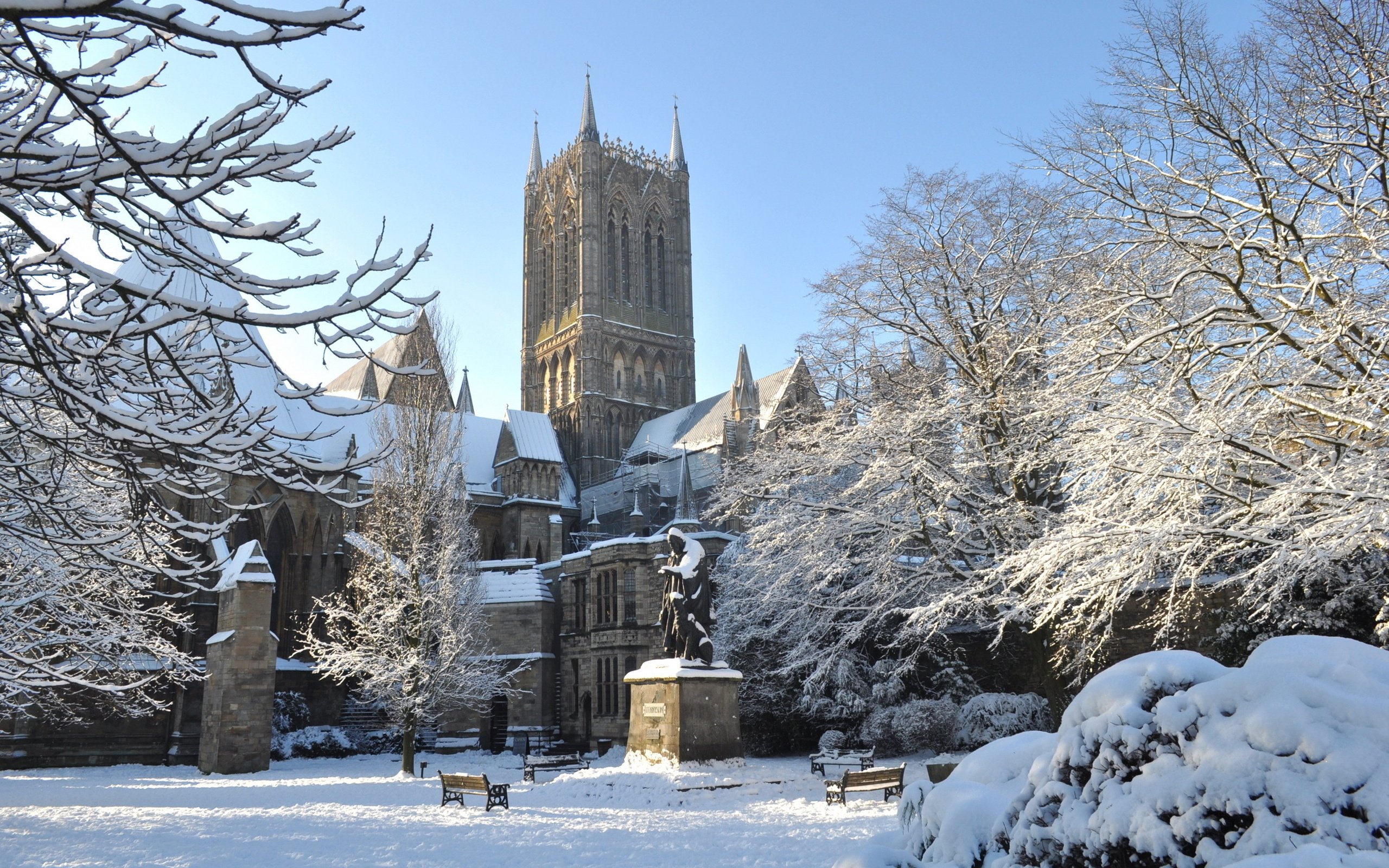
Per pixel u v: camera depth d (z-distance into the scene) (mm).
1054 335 27844
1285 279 21203
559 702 72625
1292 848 5891
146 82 7652
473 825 22812
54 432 10070
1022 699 39219
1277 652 6902
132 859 17094
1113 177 23172
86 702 55500
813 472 33688
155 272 9930
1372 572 21984
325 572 71688
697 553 32000
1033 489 30344
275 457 9203
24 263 7840
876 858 8344
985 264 31859
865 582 32188
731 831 20562
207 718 52625
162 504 10016
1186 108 21141
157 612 25359
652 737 30531
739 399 99812
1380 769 5918
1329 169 19094
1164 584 27703
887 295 32844
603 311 126938
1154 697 7102
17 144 7281
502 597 69875
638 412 126938
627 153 135125
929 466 29844
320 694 68812
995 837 7996
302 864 16656
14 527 10938
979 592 28562
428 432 49562
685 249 137875
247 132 8133
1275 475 20844
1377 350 17938
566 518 108500
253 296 8633
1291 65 19672
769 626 46188
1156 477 20031
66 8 6188
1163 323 21969
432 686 45281
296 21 6703
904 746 40125
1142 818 6531
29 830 21578
